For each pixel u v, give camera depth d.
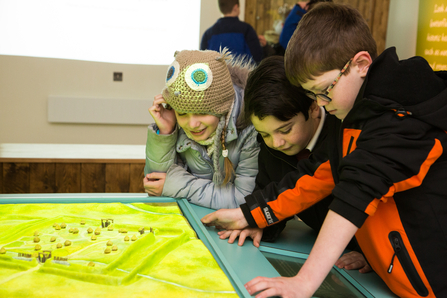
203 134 1.07
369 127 0.68
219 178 1.13
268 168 1.07
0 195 1.09
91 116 3.70
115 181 2.22
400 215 0.70
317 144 0.96
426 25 3.15
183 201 1.12
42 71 3.58
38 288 0.64
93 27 3.61
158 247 0.78
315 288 0.64
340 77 0.70
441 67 2.96
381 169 0.63
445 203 0.68
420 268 0.68
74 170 2.16
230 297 0.64
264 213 0.92
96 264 0.72
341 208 0.65
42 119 3.65
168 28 3.72
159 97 1.12
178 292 0.65
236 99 1.09
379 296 0.73
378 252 0.72
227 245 0.90
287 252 0.91
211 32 3.09
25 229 0.86
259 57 3.10
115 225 0.91
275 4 3.71
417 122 0.65
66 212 1.00
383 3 3.84
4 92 3.55
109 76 3.70
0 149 2.38
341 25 0.70
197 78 0.98
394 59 0.68
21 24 3.48
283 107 0.85
